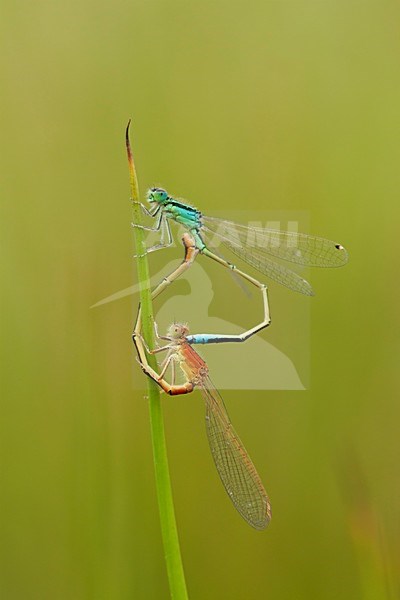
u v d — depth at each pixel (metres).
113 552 0.22
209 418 0.22
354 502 0.22
